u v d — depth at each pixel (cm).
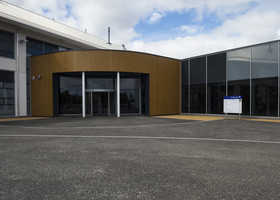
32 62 1930
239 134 852
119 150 582
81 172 411
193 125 1155
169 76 2047
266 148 606
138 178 380
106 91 2016
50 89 1842
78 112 2044
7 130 976
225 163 466
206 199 301
